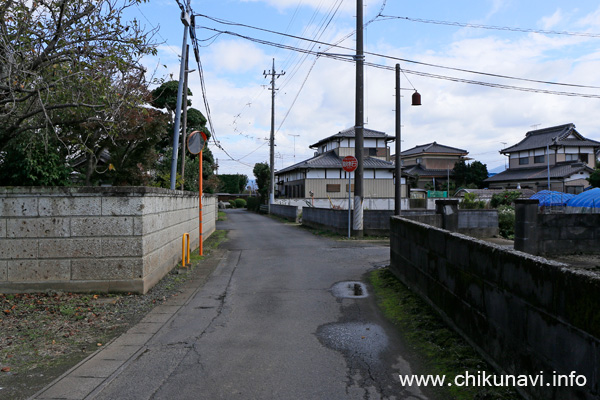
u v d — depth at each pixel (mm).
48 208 6297
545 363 2734
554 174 39000
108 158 14594
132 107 7059
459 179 50156
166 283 7359
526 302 2992
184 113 15945
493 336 3545
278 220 27844
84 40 6410
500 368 3395
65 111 7336
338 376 3637
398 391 3334
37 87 6305
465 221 13906
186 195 10305
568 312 2488
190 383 3518
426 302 5645
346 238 14312
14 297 6117
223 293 6777
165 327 5043
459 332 4348
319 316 5457
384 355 4098
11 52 5969
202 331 4895
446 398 3182
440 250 5070
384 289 6832
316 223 19266
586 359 2312
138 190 6445
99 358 4074
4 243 6238
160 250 7586
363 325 5055
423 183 51500
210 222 17312
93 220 6391
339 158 35438
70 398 3248
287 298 6406
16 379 3588
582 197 18375
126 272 6453
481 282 3809
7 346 4383
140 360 4023
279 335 4730
